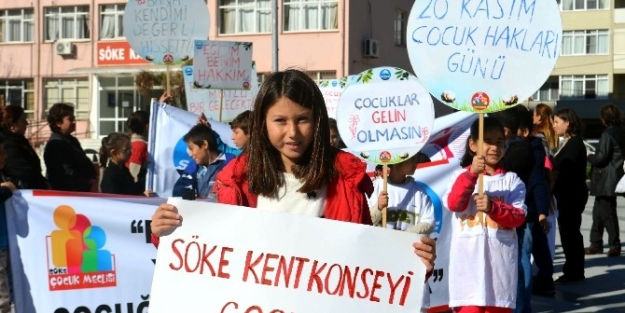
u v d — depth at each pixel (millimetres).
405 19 36000
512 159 7676
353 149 6262
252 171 3330
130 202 6457
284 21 32781
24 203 6191
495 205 5648
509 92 5820
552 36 5773
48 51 36312
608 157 11867
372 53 32781
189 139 7578
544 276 9289
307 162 3322
